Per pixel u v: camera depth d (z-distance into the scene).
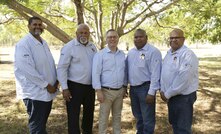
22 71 4.52
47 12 8.75
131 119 7.46
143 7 9.68
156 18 9.38
